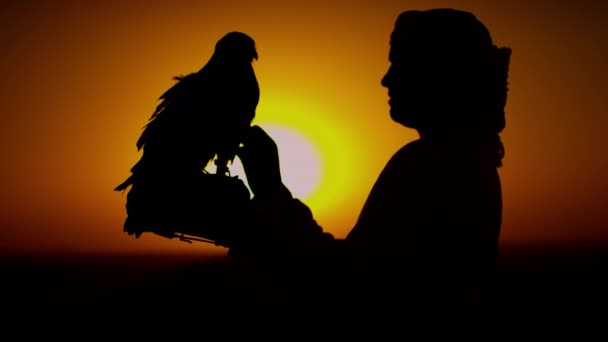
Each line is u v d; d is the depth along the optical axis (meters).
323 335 2.48
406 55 2.64
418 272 2.47
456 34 2.62
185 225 2.53
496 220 2.57
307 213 2.55
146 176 2.57
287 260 2.49
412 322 2.46
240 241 2.51
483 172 2.56
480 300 2.60
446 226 2.48
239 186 2.55
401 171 2.54
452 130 2.60
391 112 2.67
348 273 2.47
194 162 2.57
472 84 2.61
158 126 2.62
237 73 2.77
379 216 2.51
